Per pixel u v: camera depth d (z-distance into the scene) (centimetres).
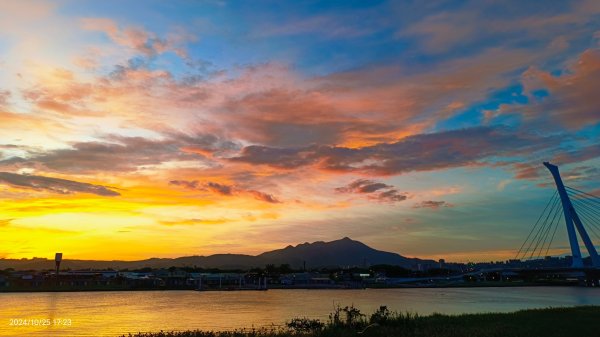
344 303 13525
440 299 16100
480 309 10081
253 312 9800
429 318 4312
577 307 5378
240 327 6481
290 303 13812
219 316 8769
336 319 4091
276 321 7462
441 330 3456
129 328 6662
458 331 3391
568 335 3181
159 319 8162
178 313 9656
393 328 3606
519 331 3350
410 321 3884
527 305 11650
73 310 10912
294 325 4222
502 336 3166
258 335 3781
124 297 18825
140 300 16200
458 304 12525
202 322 7469
